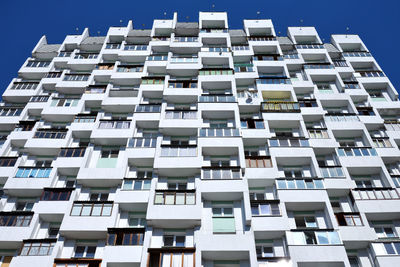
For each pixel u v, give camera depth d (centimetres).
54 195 2566
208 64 3856
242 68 3684
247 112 3250
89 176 2644
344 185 2592
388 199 2509
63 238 2336
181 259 2059
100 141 2967
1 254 2391
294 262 2083
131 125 3056
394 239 2377
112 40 4459
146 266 2053
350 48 4472
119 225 2430
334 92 3653
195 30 4372
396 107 3466
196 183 2500
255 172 2592
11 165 2892
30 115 3506
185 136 3016
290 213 2470
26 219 2458
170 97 3300
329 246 2145
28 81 4038
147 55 4034
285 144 2844
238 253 2116
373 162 2798
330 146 2873
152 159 2759
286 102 3203
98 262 2152
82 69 4081
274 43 4141
